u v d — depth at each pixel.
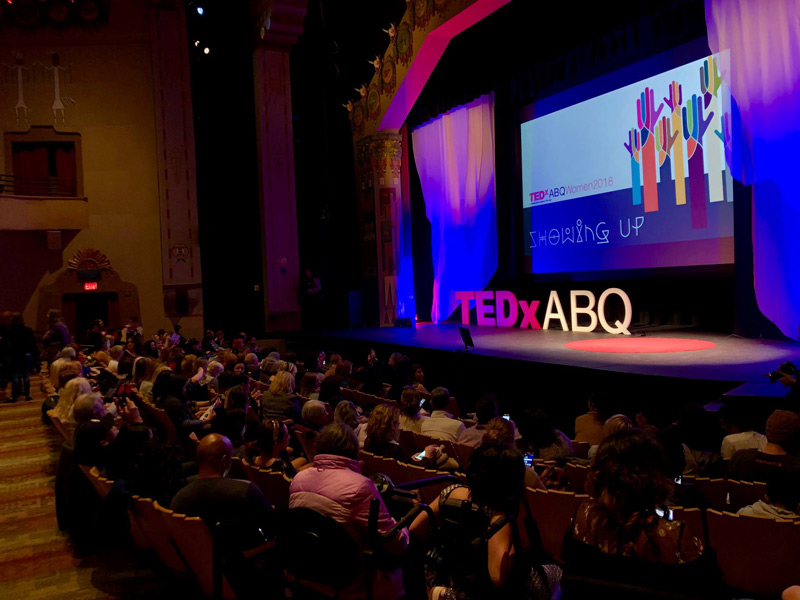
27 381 11.50
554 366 10.32
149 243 20.89
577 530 2.01
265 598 2.87
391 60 19.05
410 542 2.82
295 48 22.42
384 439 4.43
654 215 14.49
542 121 17.31
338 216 22.47
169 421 5.95
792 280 11.61
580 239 16.42
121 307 20.59
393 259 20.58
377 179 20.56
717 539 2.74
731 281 13.68
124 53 20.72
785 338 11.95
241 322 22.59
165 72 20.89
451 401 8.52
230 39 22.22
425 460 4.22
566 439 4.62
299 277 22.00
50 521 5.18
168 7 20.89
